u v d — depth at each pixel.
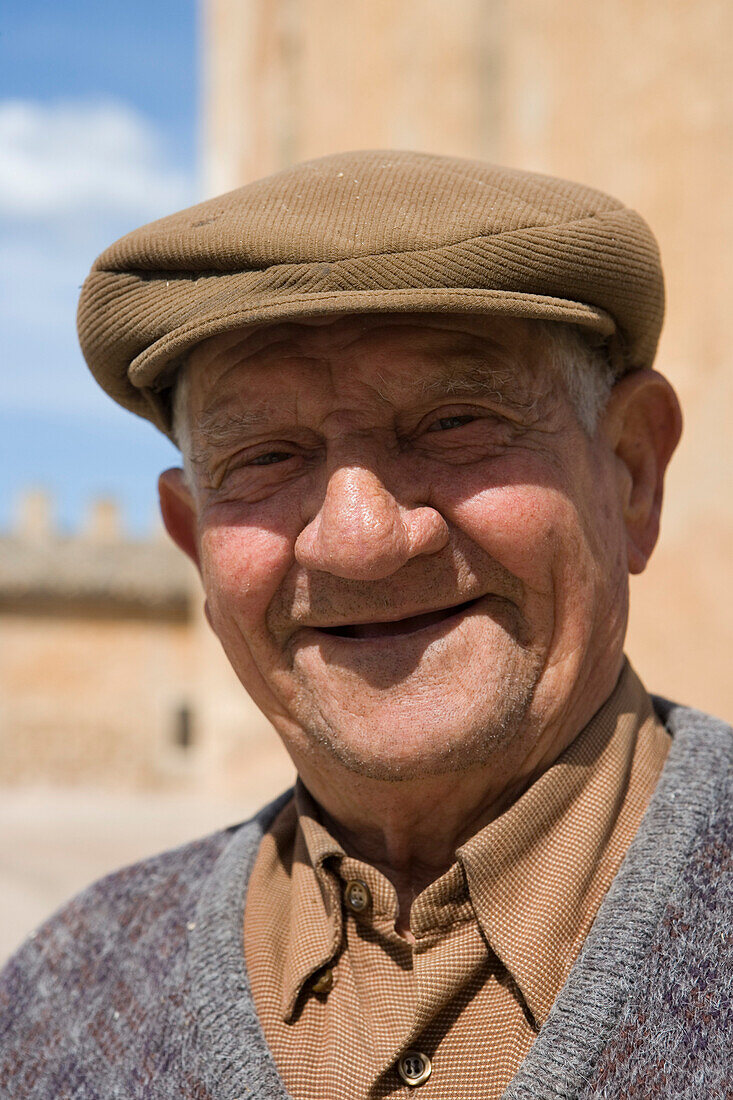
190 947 1.52
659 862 1.32
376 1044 1.33
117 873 1.79
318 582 1.38
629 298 1.43
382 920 1.40
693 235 3.36
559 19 3.66
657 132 3.43
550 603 1.39
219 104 5.11
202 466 1.51
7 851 5.08
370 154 1.48
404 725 1.34
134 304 1.46
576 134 3.60
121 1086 1.48
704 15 3.36
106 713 21.03
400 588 1.36
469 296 1.30
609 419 1.54
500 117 3.81
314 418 1.38
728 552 3.29
